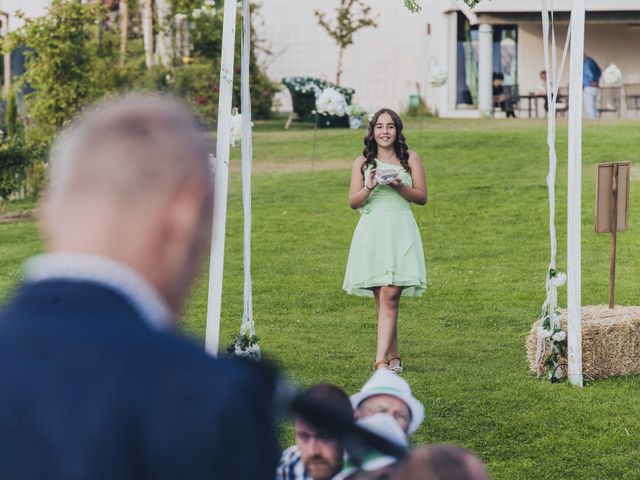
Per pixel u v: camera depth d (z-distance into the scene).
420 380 8.55
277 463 1.70
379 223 8.64
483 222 15.62
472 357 9.39
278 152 21.81
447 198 17.02
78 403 1.60
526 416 7.58
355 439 1.93
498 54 29.36
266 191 18.05
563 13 27.89
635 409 7.73
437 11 29.56
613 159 19.39
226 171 6.92
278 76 31.72
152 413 1.61
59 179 1.81
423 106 29.34
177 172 1.81
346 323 10.83
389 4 31.22
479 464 2.43
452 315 11.08
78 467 1.57
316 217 16.23
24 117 21.06
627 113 28.44
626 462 6.71
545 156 19.88
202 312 11.36
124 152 1.80
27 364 1.62
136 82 21.08
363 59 31.45
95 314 1.68
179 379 1.63
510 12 27.75
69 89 19.44
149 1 24.48
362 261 8.68
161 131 1.82
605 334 8.56
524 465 6.67
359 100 31.53
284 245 14.60
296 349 9.70
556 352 8.45
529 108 27.73
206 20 25.45
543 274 12.91
